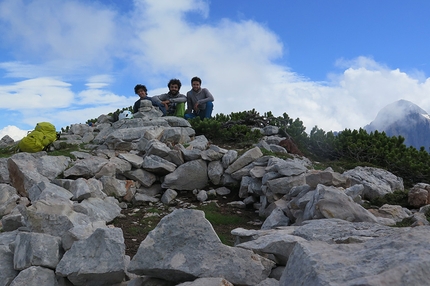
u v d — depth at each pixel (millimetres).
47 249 5273
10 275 5273
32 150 13695
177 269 4453
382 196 9867
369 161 14805
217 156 11508
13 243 5730
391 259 3037
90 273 4867
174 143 13703
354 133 16219
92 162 10953
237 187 11102
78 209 7867
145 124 15039
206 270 4441
